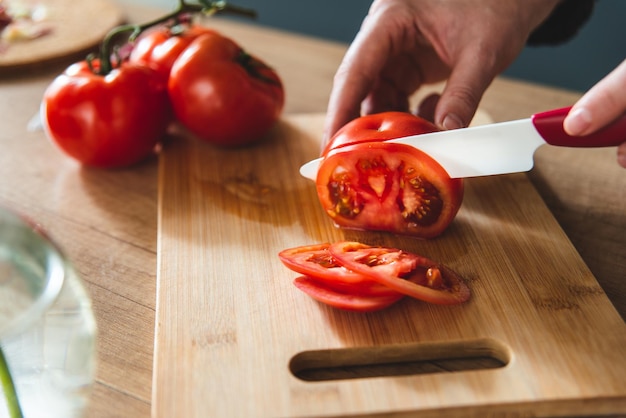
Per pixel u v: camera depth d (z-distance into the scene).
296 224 0.47
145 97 0.51
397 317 0.40
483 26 0.50
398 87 0.57
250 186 0.50
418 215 0.45
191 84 0.51
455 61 0.51
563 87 0.90
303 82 0.64
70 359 0.35
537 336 0.39
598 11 0.83
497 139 0.43
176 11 0.54
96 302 0.43
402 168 0.44
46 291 0.35
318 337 0.39
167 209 0.48
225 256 0.44
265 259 0.44
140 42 0.57
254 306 0.41
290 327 0.40
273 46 0.69
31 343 0.35
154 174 0.53
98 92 0.50
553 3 0.53
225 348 0.39
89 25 0.68
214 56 0.52
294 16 0.94
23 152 0.55
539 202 0.48
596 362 0.38
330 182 0.46
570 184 0.51
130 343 0.41
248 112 0.52
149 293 0.44
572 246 0.45
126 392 0.38
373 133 0.45
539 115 0.42
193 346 0.39
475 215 0.47
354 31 0.92
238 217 0.48
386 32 0.51
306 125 0.57
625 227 0.48
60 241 0.47
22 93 0.61
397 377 0.37
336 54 0.68
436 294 0.40
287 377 0.37
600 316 0.40
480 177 0.51
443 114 0.47
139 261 0.46
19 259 0.36
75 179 0.52
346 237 0.46
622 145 0.42
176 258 0.44
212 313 0.41
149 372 0.39
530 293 0.42
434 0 0.51
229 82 0.51
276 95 0.53
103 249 0.46
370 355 0.39
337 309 0.41
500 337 0.39
